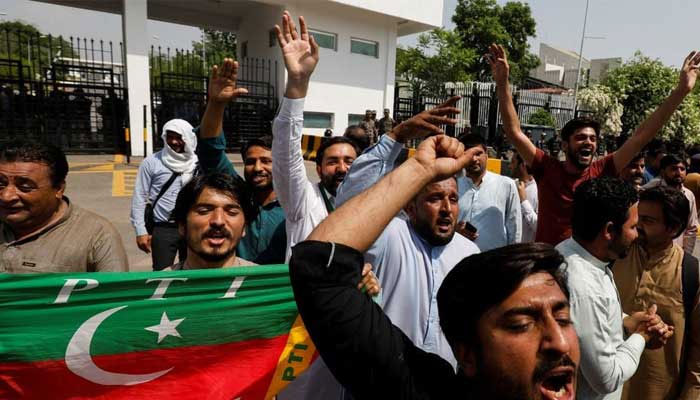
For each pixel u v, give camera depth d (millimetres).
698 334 2385
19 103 12680
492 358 940
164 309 1668
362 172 2020
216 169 2787
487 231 3701
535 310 916
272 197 3041
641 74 23469
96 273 1597
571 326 951
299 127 2217
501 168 6426
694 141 21031
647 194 2439
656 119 3256
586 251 1958
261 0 15234
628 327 2078
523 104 19453
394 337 1058
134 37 13492
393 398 1017
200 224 1986
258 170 2969
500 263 949
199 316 1702
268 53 16750
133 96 13695
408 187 1042
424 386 1050
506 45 35500
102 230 2238
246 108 15516
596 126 3316
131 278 1621
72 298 1578
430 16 18172
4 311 1521
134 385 1660
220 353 1733
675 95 3145
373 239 1018
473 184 3732
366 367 998
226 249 2021
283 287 1791
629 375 1856
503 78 3527
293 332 1815
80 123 13539
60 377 1598
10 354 1540
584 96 22453
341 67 17094
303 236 2496
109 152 13820
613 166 3453
